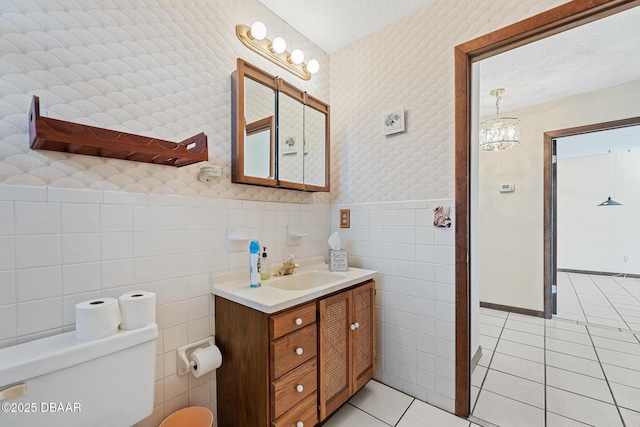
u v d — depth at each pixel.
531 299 3.18
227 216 1.53
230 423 1.38
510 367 2.09
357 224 2.07
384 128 1.90
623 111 2.68
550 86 2.70
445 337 1.66
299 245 1.96
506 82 2.62
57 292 1.00
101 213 1.11
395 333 1.87
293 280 1.76
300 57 1.80
